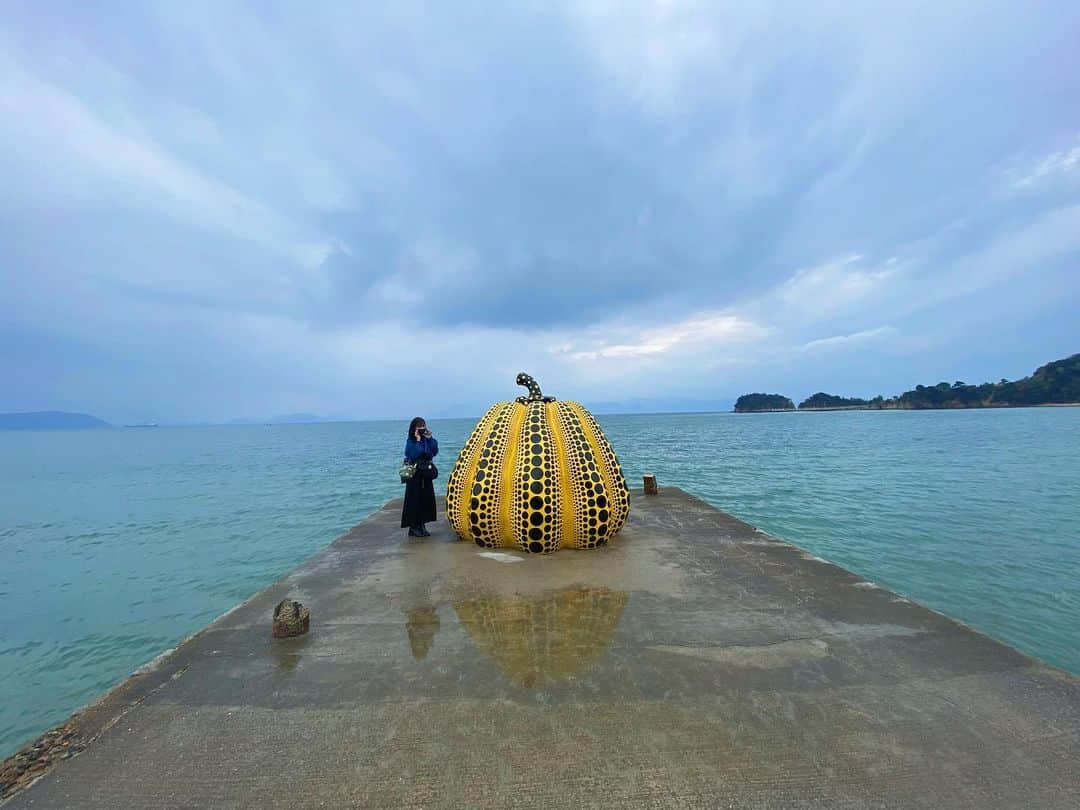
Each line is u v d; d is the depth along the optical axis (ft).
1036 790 7.86
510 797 7.80
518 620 14.55
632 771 8.29
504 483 21.95
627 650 12.51
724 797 7.73
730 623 14.08
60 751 9.23
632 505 31.81
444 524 28.09
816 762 8.46
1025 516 44.68
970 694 10.47
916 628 13.69
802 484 64.23
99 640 25.55
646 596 16.26
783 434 191.52
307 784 8.22
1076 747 8.84
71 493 77.15
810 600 15.80
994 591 27.40
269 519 53.31
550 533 21.11
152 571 36.19
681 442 153.07
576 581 17.81
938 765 8.39
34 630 26.68
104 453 189.88
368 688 11.05
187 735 9.60
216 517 55.11
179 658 12.67
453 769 8.43
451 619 14.76
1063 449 103.24
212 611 28.94
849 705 10.07
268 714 10.19
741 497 55.31
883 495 55.67
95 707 10.61
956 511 46.96
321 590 17.56
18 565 38.40
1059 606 25.44
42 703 20.31
